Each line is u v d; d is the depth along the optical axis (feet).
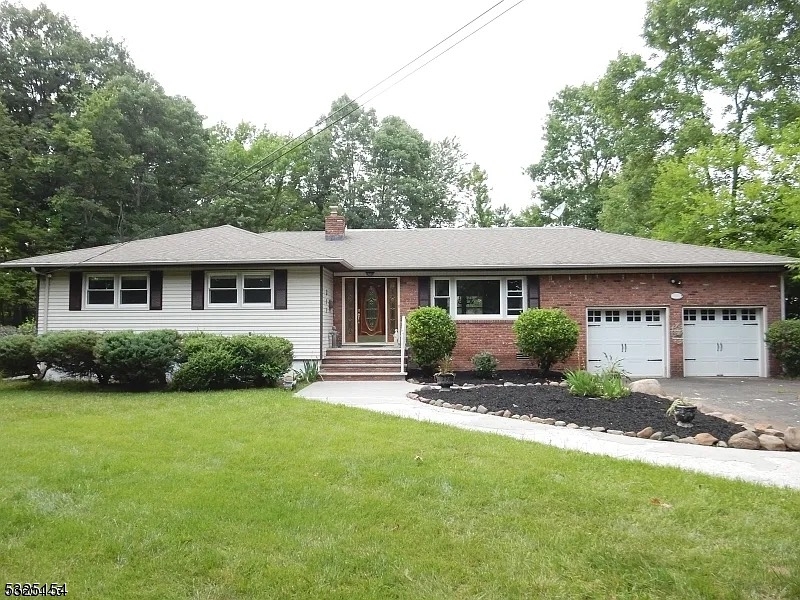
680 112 90.43
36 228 93.71
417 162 141.79
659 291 57.21
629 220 102.89
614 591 11.39
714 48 90.22
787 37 86.07
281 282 53.72
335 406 33.78
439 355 53.21
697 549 13.33
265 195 128.47
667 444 25.41
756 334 57.36
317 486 17.92
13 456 21.76
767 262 55.01
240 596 11.16
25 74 104.99
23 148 94.27
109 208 104.83
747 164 76.48
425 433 26.21
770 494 17.56
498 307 58.49
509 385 44.42
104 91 103.50
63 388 45.34
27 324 73.51
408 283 59.26
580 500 16.71
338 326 60.34
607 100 98.17
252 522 14.83
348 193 138.51
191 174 117.08
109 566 12.32
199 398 37.76
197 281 53.88
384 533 14.19
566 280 57.77
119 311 53.88
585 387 37.27
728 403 38.65
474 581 11.76
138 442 24.26
